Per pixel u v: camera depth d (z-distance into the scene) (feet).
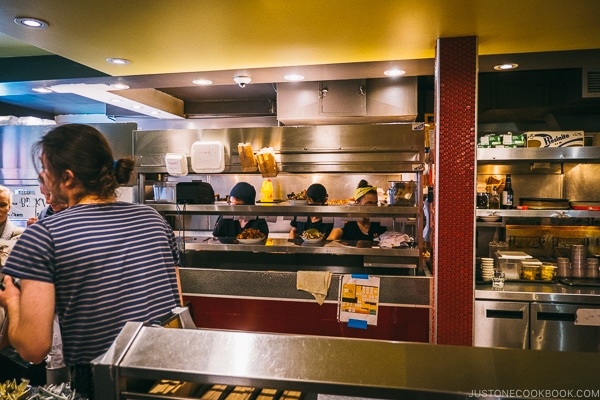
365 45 11.27
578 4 8.70
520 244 14.88
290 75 14.25
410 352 3.62
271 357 3.66
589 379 3.30
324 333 11.91
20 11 9.15
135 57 12.40
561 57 12.32
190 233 19.69
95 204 4.99
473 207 10.68
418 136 11.79
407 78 17.02
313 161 12.38
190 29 10.21
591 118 17.78
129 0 8.59
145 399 3.71
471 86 10.61
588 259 12.83
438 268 10.93
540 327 11.09
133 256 4.95
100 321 4.65
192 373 3.63
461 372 3.42
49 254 4.51
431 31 10.26
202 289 12.48
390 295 11.55
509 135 12.32
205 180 20.10
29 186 17.71
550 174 17.72
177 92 19.97
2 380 7.30
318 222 15.39
